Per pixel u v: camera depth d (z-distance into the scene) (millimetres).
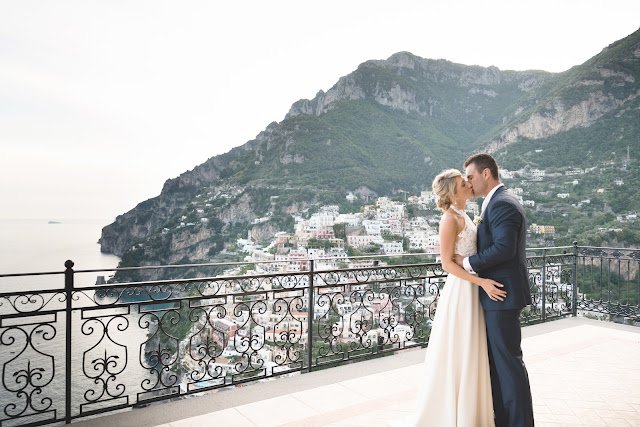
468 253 2168
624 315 5859
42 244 92625
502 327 2039
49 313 2523
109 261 69875
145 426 2580
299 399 3045
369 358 4109
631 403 2949
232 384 3279
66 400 2602
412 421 2326
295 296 3643
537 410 2826
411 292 4414
